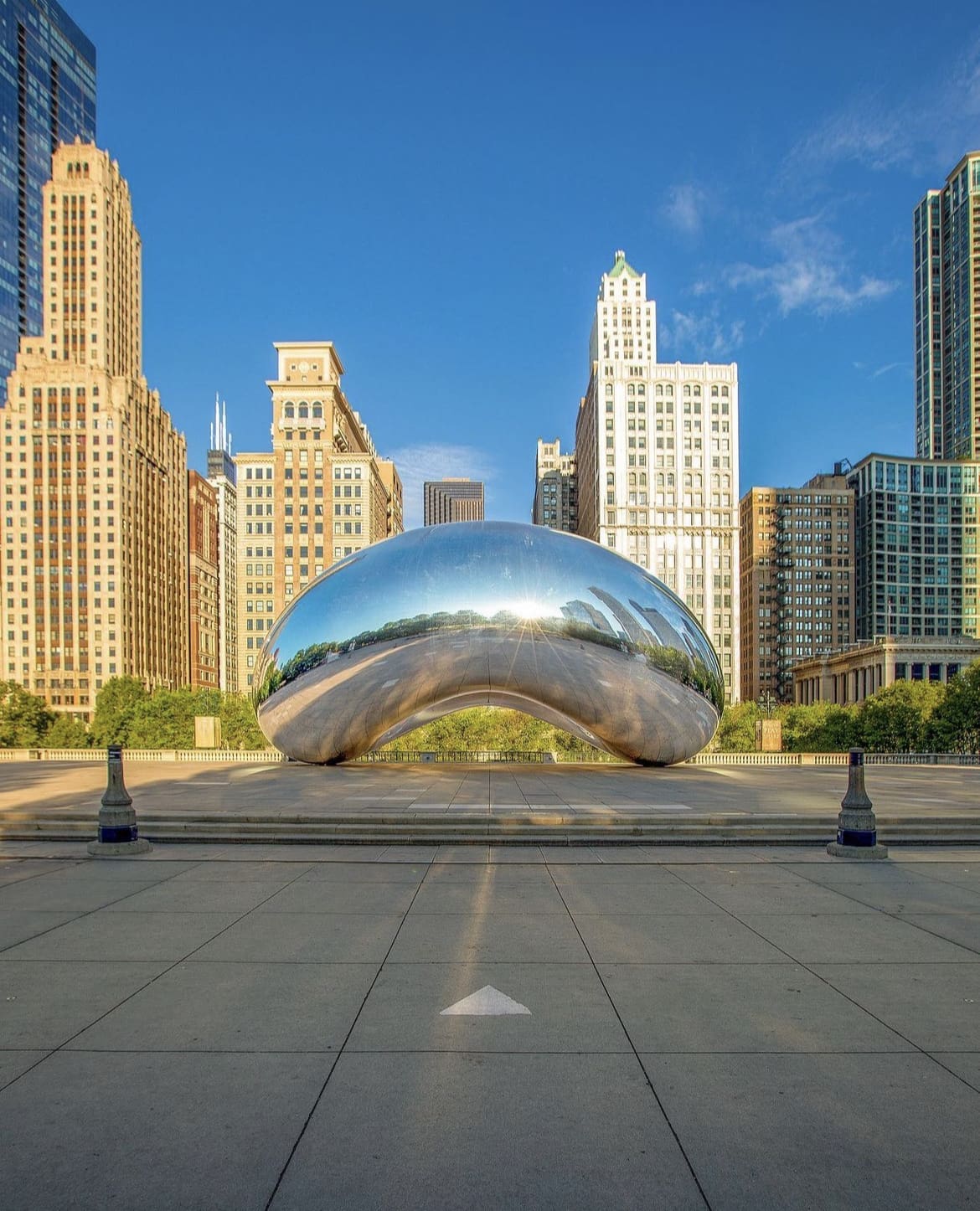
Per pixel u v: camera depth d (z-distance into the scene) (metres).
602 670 18.81
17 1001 5.16
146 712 70.75
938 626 165.12
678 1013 4.98
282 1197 3.12
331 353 128.62
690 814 12.05
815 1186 3.20
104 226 131.00
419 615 18.80
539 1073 4.17
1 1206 3.07
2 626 117.94
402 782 17.55
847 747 56.97
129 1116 3.73
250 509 122.62
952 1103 3.88
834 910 7.44
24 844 11.07
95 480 119.00
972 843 11.19
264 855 10.21
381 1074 4.15
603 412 128.00
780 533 154.25
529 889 8.34
